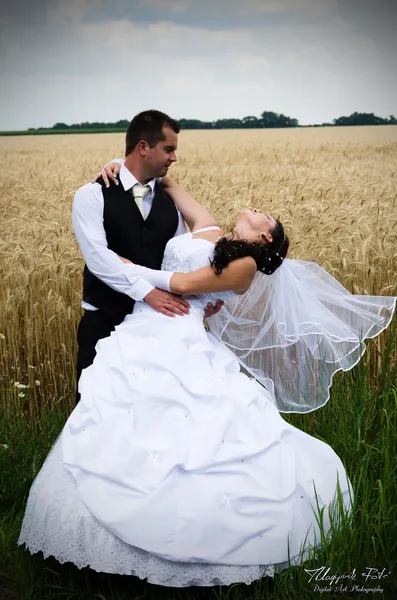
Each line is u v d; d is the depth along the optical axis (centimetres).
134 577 284
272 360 356
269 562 260
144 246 338
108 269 319
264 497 263
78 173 1080
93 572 285
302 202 664
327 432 372
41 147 1878
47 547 264
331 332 340
